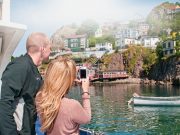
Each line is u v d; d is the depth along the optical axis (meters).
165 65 130.12
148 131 33.53
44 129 3.30
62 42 189.25
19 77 3.64
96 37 186.88
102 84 134.38
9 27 5.00
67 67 3.38
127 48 166.75
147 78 139.38
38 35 4.00
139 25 181.12
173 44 131.00
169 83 124.81
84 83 3.58
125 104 58.00
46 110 3.26
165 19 173.38
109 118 42.56
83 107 3.48
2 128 3.51
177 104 44.69
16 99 3.70
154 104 45.97
